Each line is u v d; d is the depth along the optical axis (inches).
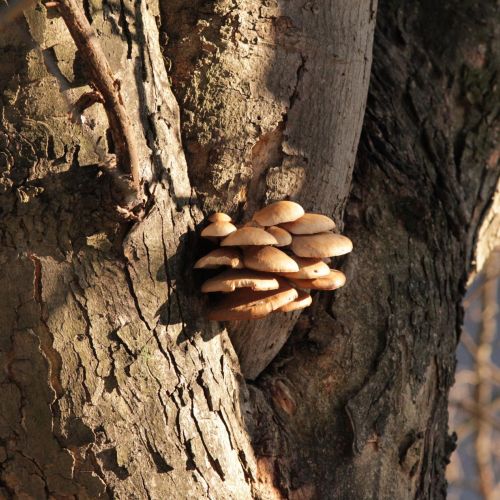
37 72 100.5
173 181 102.8
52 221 101.0
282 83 104.7
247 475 104.5
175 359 102.6
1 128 100.7
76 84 100.7
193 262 103.5
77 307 101.2
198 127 104.0
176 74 104.0
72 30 97.4
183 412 102.6
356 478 107.4
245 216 105.2
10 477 102.6
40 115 100.7
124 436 101.7
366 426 107.9
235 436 104.3
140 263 101.8
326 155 106.4
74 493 102.0
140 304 101.9
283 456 106.3
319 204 107.0
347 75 106.4
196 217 103.8
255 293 103.5
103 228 101.3
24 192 100.8
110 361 101.5
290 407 107.9
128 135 99.3
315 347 108.8
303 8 104.8
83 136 100.9
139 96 102.0
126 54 101.7
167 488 102.2
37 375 101.3
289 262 102.5
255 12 104.0
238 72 104.0
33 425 101.8
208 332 103.8
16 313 101.2
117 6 101.5
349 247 104.7
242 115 104.2
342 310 109.0
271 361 109.0
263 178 105.1
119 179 100.1
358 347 108.7
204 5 104.0
